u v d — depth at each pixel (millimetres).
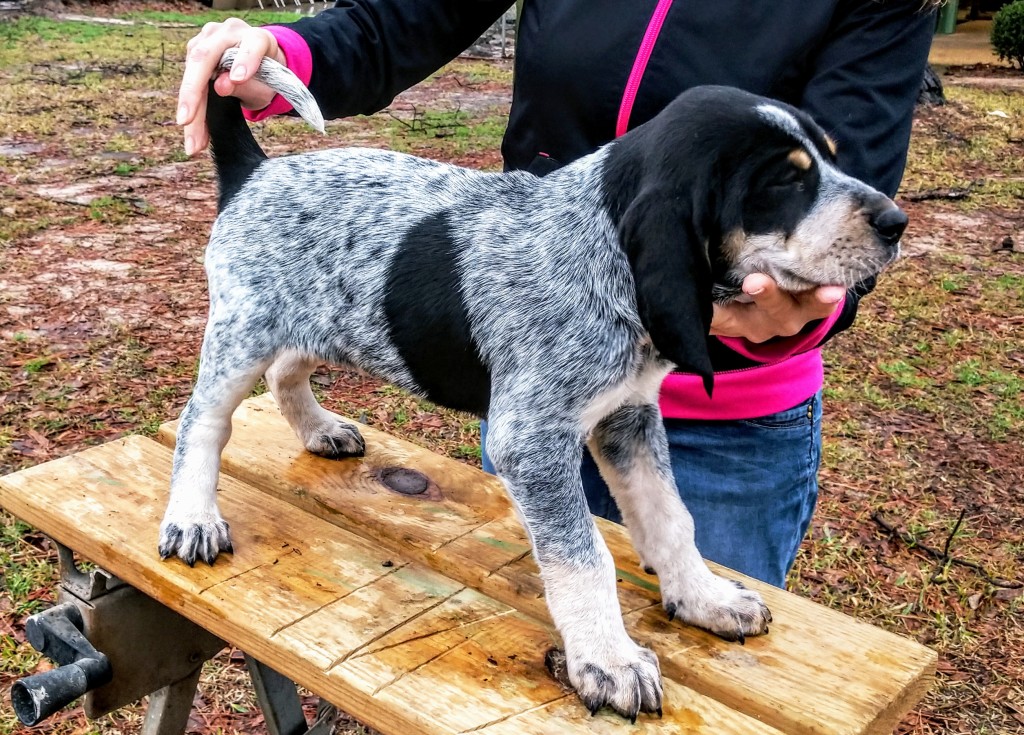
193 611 2240
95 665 2496
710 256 1941
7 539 4082
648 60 2514
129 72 13828
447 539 2441
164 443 3023
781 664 2066
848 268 1921
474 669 2004
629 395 2111
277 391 2803
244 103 2557
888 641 2150
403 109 12555
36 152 9695
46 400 5137
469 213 2242
